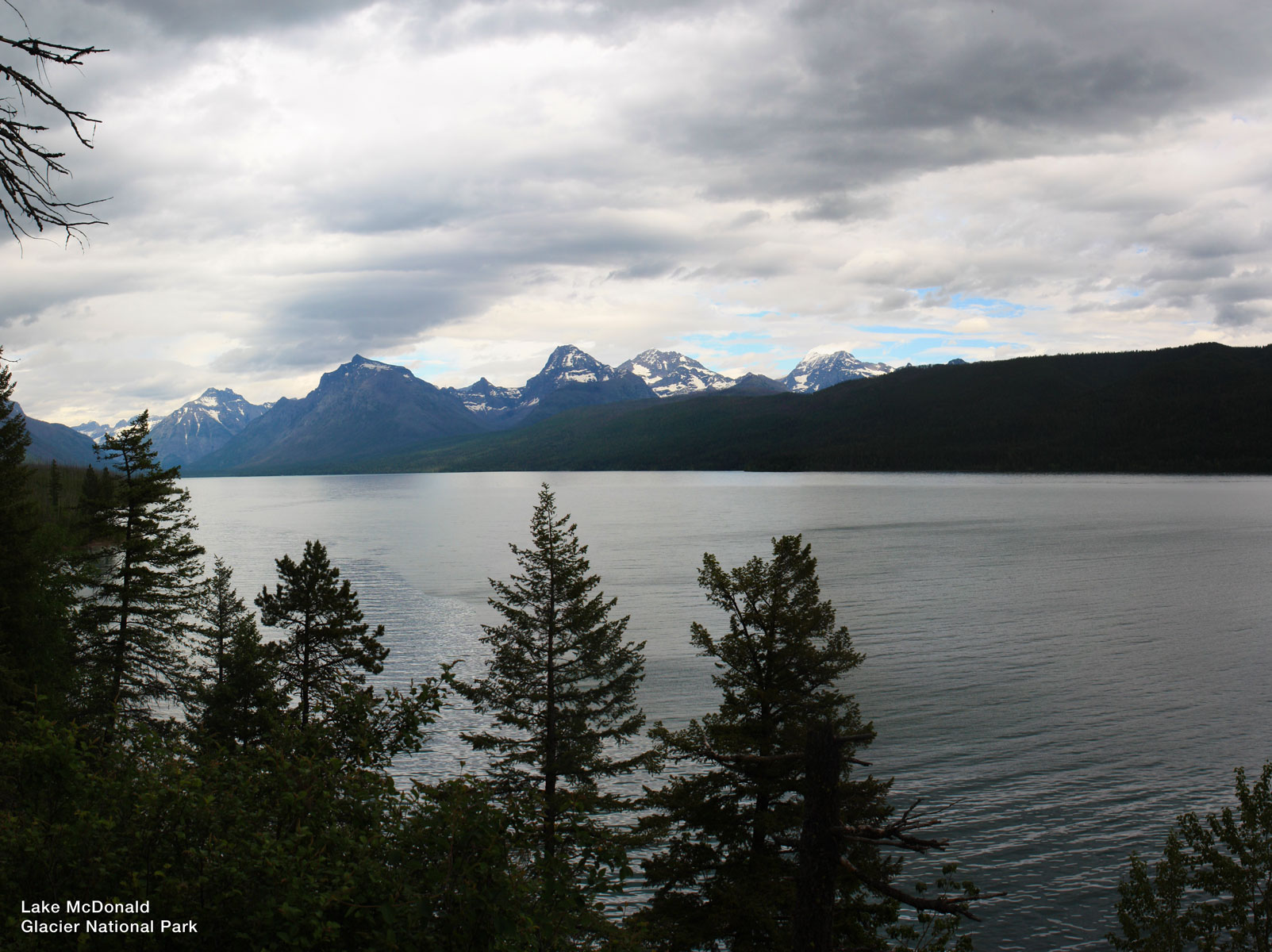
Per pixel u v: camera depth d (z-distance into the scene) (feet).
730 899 71.31
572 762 104.42
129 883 31.42
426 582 363.15
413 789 39.99
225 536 602.03
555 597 112.47
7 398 138.62
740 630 89.20
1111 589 322.55
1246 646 232.94
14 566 131.64
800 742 76.48
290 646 117.08
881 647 232.73
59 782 35.50
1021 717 173.58
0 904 31.07
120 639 130.62
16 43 22.75
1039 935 101.65
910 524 593.01
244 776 40.96
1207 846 80.53
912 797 137.59
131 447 133.08
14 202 25.03
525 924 34.68
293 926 30.22
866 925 76.79
